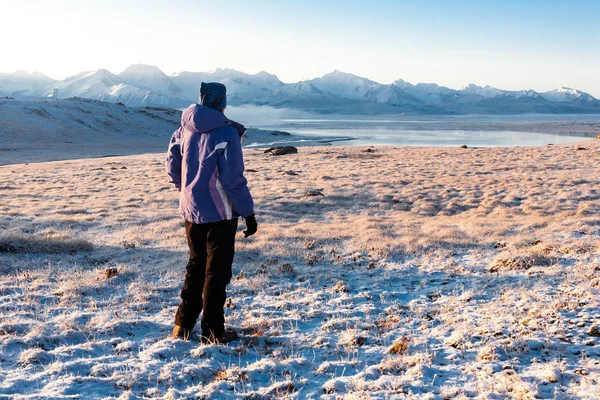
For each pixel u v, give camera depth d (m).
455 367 3.85
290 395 3.39
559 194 22.39
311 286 6.95
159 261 8.78
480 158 45.62
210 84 4.21
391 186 27.69
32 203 20.81
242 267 8.20
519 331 4.55
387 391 3.40
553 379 3.47
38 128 112.44
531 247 8.67
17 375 3.60
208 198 4.19
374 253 9.04
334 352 4.26
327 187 26.91
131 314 5.40
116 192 25.69
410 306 5.75
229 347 4.31
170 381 3.59
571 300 5.40
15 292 6.48
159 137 135.00
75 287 6.53
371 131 190.38
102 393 3.39
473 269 7.61
